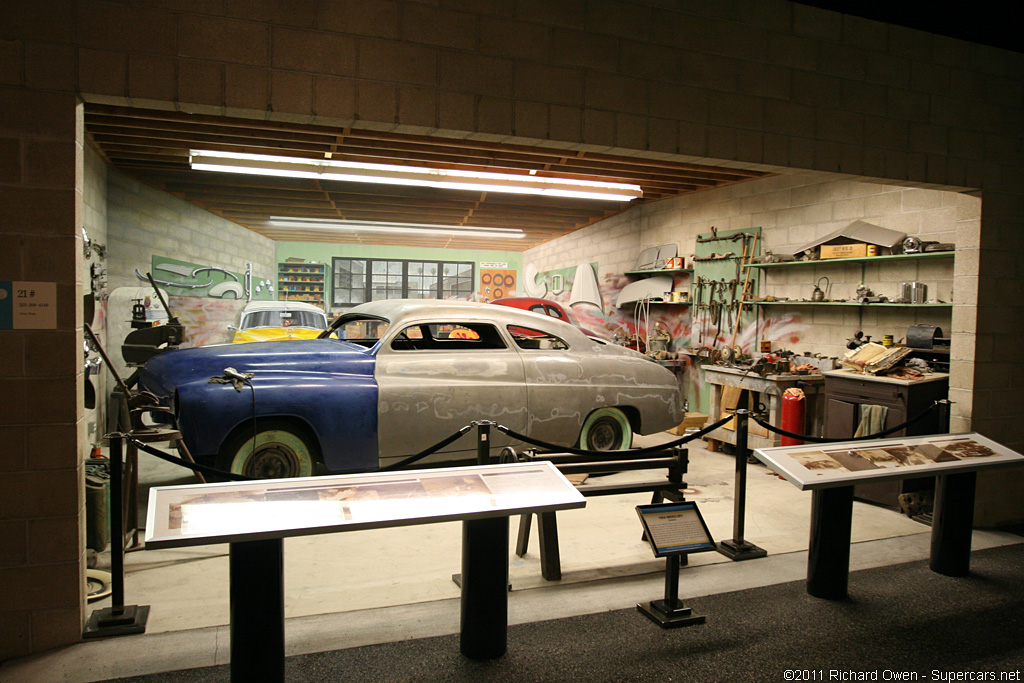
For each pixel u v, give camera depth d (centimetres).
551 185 736
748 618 320
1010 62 480
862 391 532
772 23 407
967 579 376
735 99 397
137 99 280
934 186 459
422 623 309
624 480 574
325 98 309
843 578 342
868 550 422
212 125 524
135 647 281
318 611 320
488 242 1441
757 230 779
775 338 752
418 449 487
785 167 414
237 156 648
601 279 1119
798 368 662
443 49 331
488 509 263
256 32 297
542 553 364
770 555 405
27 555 275
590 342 593
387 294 1612
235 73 294
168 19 283
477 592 276
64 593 281
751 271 784
